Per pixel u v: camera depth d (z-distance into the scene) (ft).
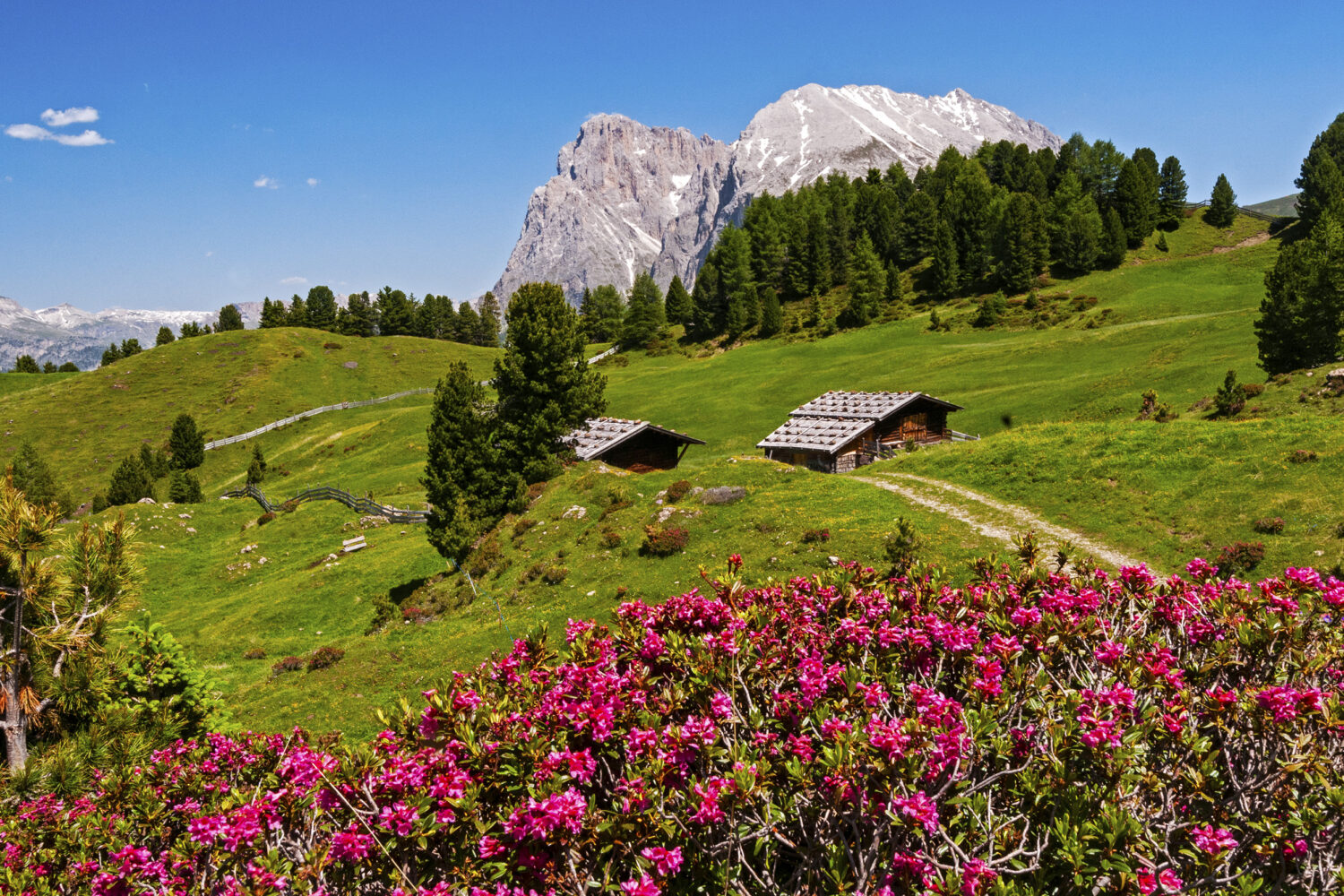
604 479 169.99
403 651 118.01
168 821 32.35
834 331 486.38
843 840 21.17
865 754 20.49
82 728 48.70
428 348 604.08
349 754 24.09
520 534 158.92
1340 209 441.27
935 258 526.16
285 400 496.23
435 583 156.97
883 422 211.20
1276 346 210.38
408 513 230.27
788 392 361.71
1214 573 31.37
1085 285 477.36
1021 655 27.32
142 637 66.33
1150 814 23.20
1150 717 23.89
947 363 355.15
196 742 37.81
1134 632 29.99
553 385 190.60
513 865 20.93
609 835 20.59
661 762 21.71
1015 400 274.77
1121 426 152.05
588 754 22.00
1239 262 475.72
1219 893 20.16
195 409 485.97
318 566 196.54
